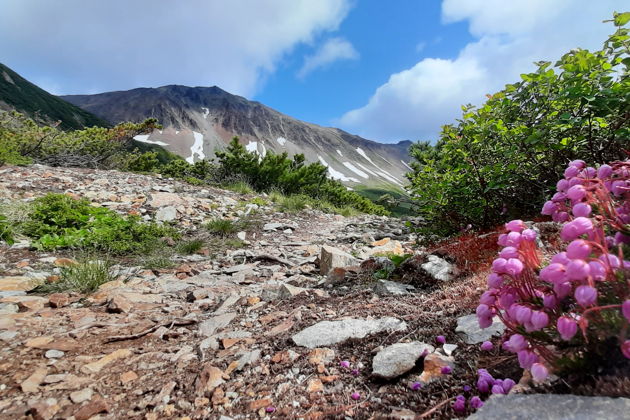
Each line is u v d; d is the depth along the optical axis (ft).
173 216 28.07
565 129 11.39
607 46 10.02
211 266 18.62
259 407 6.05
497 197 14.82
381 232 29.89
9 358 8.00
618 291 3.69
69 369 7.70
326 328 8.38
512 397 4.25
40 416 6.07
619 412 3.48
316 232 31.24
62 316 10.78
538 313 3.75
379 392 5.92
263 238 26.89
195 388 6.84
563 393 4.21
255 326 9.82
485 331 6.70
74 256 17.37
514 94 12.61
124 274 15.85
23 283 13.20
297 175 57.52
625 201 4.65
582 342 4.10
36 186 29.43
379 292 11.00
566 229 4.00
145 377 7.45
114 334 9.64
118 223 22.54
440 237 17.38
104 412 6.29
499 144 13.58
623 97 9.62
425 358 6.21
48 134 46.80
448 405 5.10
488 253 11.10
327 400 5.97
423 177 16.37
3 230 18.62
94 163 50.47
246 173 56.08
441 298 9.20
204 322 10.53
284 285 12.64
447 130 15.07
